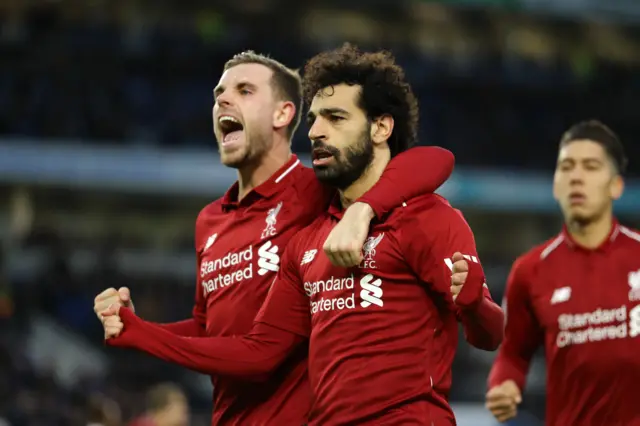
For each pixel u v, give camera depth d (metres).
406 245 6.91
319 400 7.03
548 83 52.56
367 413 6.76
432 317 6.99
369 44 52.50
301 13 51.56
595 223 9.80
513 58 53.38
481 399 37.78
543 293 9.95
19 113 42.78
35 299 38.31
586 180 9.77
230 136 8.63
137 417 32.03
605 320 9.47
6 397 30.83
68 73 45.12
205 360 7.54
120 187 40.28
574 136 10.02
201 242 8.86
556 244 10.09
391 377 6.77
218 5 50.28
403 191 7.05
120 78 46.00
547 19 52.78
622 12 48.25
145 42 47.59
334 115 7.20
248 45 48.91
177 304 42.47
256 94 8.61
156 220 45.72
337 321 7.00
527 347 10.35
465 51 53.69
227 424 8.32
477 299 6.29
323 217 7.64
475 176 43.72
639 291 9.42
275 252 8.16
